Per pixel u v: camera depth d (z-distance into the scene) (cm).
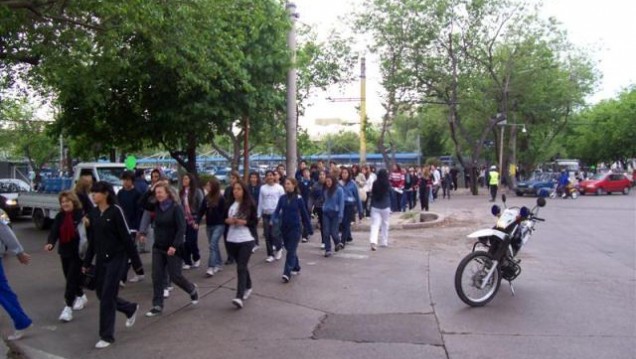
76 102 1736
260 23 1555
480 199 3183
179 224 715
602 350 561
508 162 4784
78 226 701
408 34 3544
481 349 566
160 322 685
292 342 600
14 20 1053
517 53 3759
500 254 755
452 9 3538
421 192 2269
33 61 1268
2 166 4228
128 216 969
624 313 696
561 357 542
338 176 1202
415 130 7750
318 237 1411
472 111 4219
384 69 3616
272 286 862
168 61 1274
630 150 6003
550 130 5216
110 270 608
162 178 902
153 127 1750
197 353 573
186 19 1130
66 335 646
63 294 845
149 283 904
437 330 631
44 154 5041
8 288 637
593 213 2238
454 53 3659
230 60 1445
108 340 604
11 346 609
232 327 659
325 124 3438
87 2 983
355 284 870
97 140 1892
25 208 1888
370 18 3578
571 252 1198
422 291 820
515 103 4225
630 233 1556
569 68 4653
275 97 1750
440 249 1220
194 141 1827
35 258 1175
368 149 8956
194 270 1005
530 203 2833
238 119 1766
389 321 669
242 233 758
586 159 7125
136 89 1681
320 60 3278
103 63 1270
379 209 1227
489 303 747
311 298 786
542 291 816
